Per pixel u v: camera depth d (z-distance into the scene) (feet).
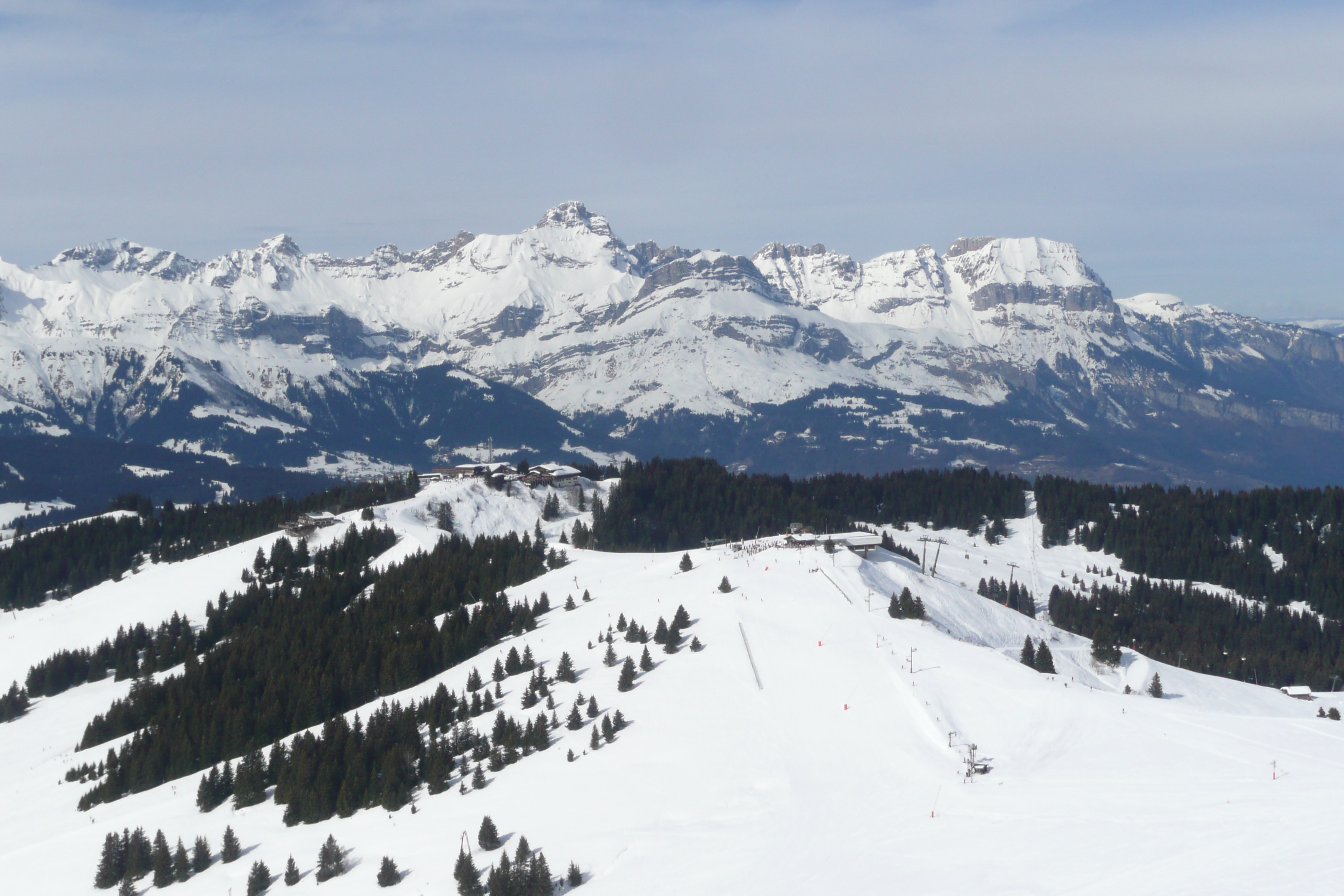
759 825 401.70
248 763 519.19
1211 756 433.48
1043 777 424.05
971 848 363.97
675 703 522.88
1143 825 368.27
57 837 497.05
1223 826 361.51
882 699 506.89
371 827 451.12
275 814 485.97
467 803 456.86
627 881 370.94
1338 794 382.83
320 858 419.74
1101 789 405.18
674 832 404.98
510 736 503.20
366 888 399.44
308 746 517.14
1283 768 417.49
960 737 469.57
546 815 431.84
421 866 407.23
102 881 443.73
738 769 453.17
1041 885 333.01
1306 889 312.91
